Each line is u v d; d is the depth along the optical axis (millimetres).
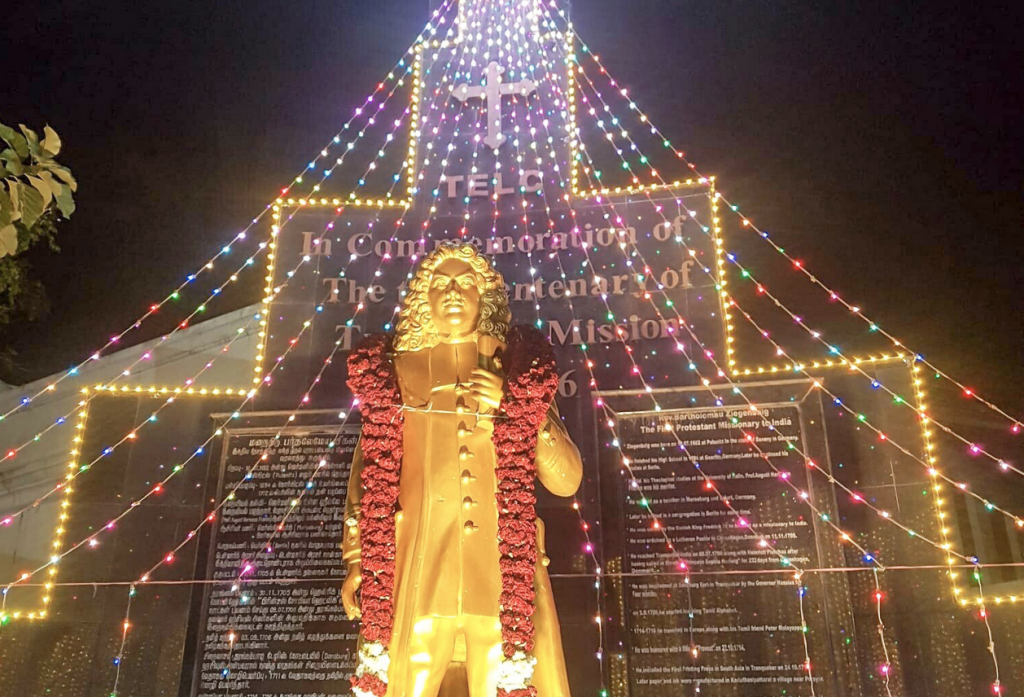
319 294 6668
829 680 5230
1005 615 5207
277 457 6164
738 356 6461
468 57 7645
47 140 2898
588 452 6031
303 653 5648
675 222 6656
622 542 5754
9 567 5855
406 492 3559
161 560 5863
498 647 3320
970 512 5645
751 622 5441
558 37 7652
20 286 6699
